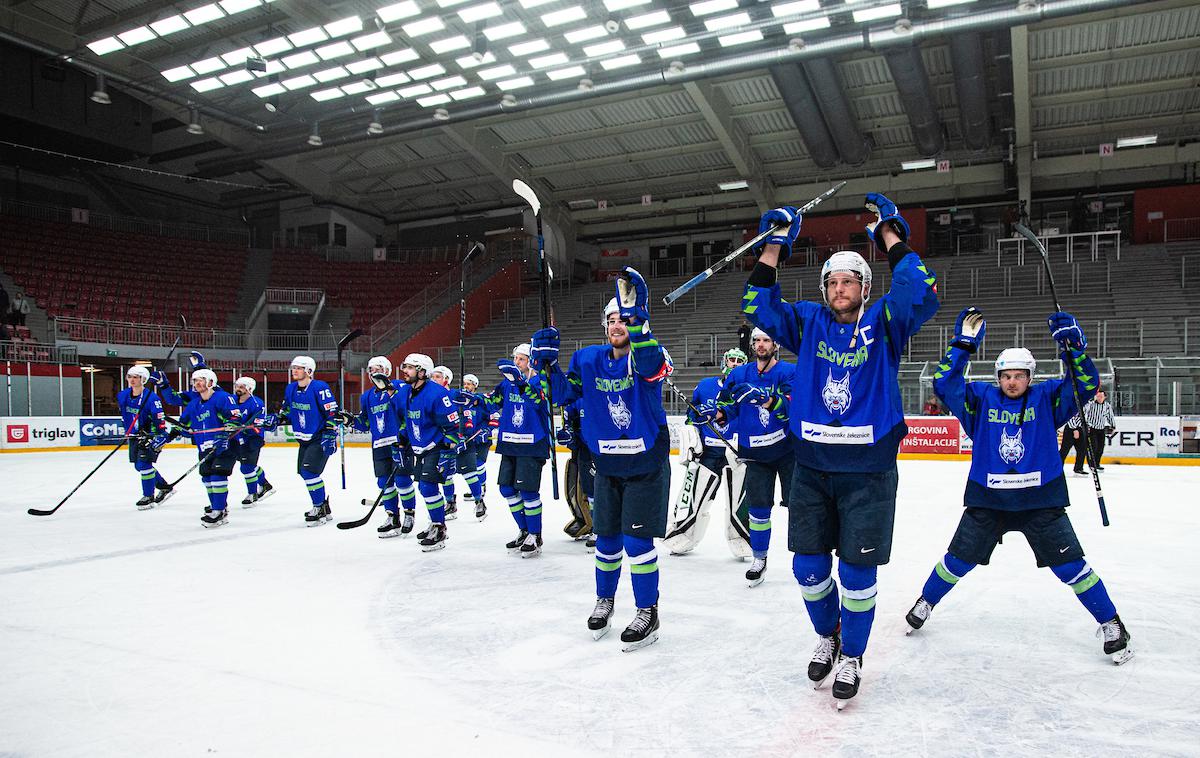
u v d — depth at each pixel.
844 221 28.05
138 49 21.61
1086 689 3.20
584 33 18.48
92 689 3.22
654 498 3.83
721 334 25.09
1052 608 4.49
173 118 27.78
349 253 33.09
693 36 17.89
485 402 7.24
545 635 3.99
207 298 29.09
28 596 4.86
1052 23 18.36
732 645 3.80
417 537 6.63
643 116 24.70
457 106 23.78
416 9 17.75
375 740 2.71
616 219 33.09
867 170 27.05
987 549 3.79
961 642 3.84
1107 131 23.17
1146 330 20.11
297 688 3.23
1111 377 16.33
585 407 3.98
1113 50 19.27
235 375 24.80
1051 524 3.65
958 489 10.82
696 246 32.66
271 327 29.03
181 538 7.14
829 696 3.12
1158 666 3.48
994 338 21.30
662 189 30.12
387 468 7.31
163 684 3.28
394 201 33.34
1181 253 23.41
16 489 11.50
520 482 6.18
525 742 2.69
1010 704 3.04
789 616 4.33
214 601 4.72
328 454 8.11
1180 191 24.55
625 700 3.08
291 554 6.30
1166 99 21.42
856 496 3.01
